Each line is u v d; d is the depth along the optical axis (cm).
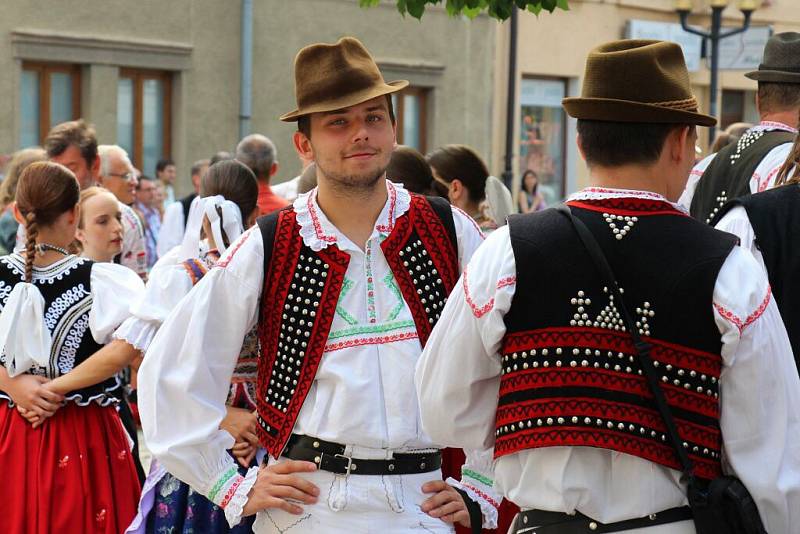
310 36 1695
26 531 433
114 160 773
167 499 416
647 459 262
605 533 267
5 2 1407
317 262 332
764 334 261
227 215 442
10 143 1421
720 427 265
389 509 325
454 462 388
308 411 328
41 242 445
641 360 263
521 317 272
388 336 330
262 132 1661
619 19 2041
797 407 265
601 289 268
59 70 1481
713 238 268
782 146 447
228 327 334
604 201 275
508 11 483
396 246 337
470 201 556
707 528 260
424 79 1819
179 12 1563
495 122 1920
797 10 2214
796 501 263
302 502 327
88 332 444
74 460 438
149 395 330
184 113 1580
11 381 434
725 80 2142
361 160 330
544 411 267
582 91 283
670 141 275
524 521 279
